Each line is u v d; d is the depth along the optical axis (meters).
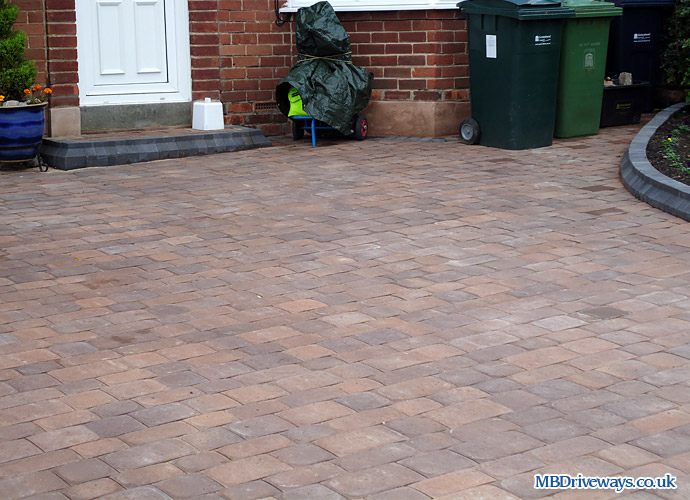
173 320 5.54
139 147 10.23
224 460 3.91
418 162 9.97
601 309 5.62
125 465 3.87
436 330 5.34
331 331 5.34
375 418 4.28
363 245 6.98
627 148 10.55
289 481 3.73
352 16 11.52
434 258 6.65
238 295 5.96
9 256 6.78
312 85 10.98
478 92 10.82
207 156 10.54
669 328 5.32
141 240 7.18
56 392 4.57
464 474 3.77
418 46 11.27
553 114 10.71
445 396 4.50
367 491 3.65
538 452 3.95
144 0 10.95
